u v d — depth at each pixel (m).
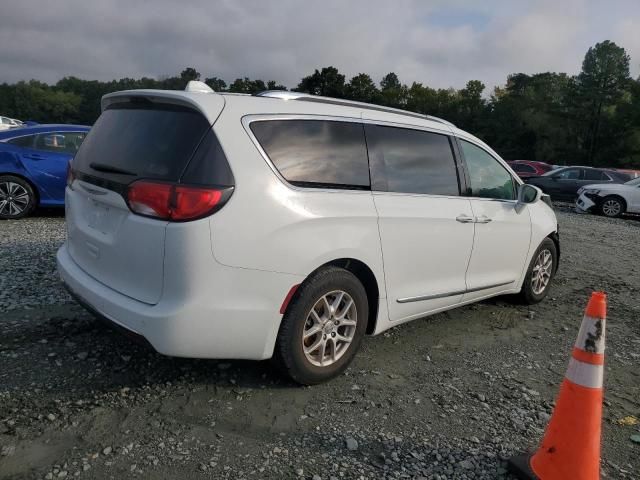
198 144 2.96
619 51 70.50
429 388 3.58
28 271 5.49
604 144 69.25
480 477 2.67
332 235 3.33
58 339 3.90
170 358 3.70
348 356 3.57
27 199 8.79
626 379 3.96
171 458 2.66
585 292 6.36
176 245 2.83
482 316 5.18
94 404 3.10
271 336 3.16
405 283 3.90
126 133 3.33
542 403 3.46
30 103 121.88
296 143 3.32
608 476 2.75
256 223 3.00
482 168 4.71
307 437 2.92
